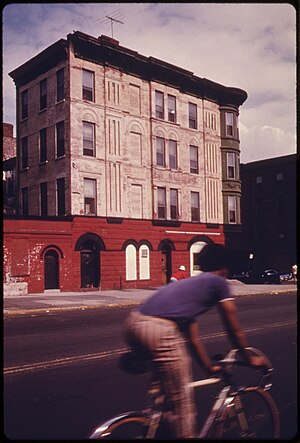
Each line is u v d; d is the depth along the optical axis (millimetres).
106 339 9797
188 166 32312
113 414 4777
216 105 34750
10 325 12516
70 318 14312
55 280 25078
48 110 27688
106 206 27281
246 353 3082
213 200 33812
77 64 26516
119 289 27312
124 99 28688
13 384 6078
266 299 21234
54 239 24891
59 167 26703
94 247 26875
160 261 29891
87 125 26844
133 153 29016
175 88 31766
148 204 29594
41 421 4566
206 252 3209
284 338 9531
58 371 6820
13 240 23453
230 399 3119
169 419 2926
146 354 3000
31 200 28969
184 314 3033
